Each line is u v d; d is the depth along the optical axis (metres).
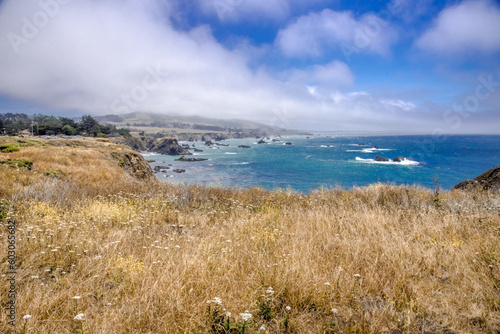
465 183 13.46
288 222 6.95
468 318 2.99
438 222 6.20
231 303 3.19
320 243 5.19
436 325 2.89
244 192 12.20
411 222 6.44
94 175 16.17
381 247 4.79
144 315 2.98
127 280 3.76
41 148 19.59
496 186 11.16
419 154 87.12
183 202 9.68
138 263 4.15
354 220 6.57
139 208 8.38
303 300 3.27
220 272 3.91
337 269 3.91
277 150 119.19
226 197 10.95
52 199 8.68
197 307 3.04
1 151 17.52
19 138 22.77
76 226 6.06
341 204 9.15
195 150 124.56
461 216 6.61
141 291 3.43
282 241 5.31
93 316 3.00
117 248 4.94
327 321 2.92
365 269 4.04
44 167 14.71
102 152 24.22
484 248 4.53
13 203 7.39
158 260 4.36
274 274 3.67
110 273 4.03
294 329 2.85
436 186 10.69
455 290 3.55
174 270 3.91
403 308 3.16
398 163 63.41
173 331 2.79
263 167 59.78
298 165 62.81
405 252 4.56
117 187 12.56
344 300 3.33
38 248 4.66
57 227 5.76
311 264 4.13
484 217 6.29
